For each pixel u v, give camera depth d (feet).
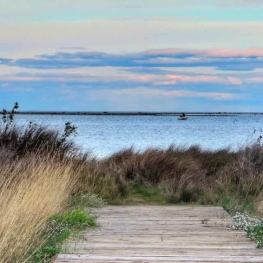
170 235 33.17
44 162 49.06
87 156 63.36
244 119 605.31
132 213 42.57
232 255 27.37
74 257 26.78
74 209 40.50
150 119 593.42
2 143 54.49
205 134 215.31
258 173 56.85
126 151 72.02
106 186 53.83
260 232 32.45
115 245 29.96
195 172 62.85
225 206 47.01
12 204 31.32
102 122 442.50
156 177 61.46
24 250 27.04
